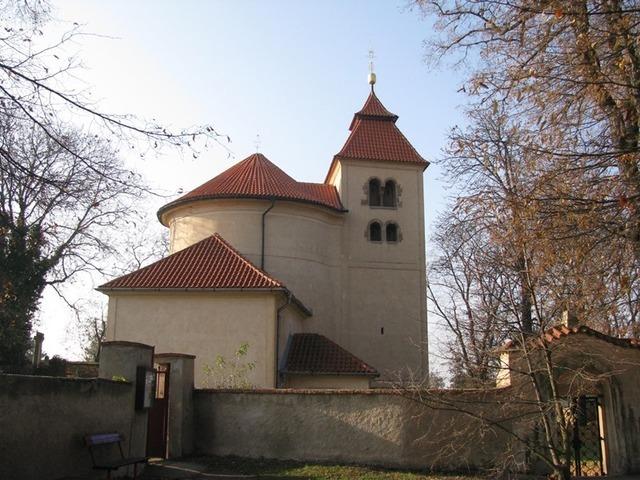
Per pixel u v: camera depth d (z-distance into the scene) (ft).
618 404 49.11
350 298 101.09
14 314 71.41
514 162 35.60
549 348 38.11
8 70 25.63
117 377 44.96
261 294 74.54
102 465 38.93
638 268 32.94
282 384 74.90
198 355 73.10
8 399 32.45
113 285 75.10
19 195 30.35
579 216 30.48
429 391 45.27
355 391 52.29
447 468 49.24
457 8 36.14
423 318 101.55
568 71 32.04
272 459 52.01
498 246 37.88
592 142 33.14
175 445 51.70
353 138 111.45
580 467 49.19
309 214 98.53
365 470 48.37
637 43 29.12
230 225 94.07
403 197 107.55
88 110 27.27
